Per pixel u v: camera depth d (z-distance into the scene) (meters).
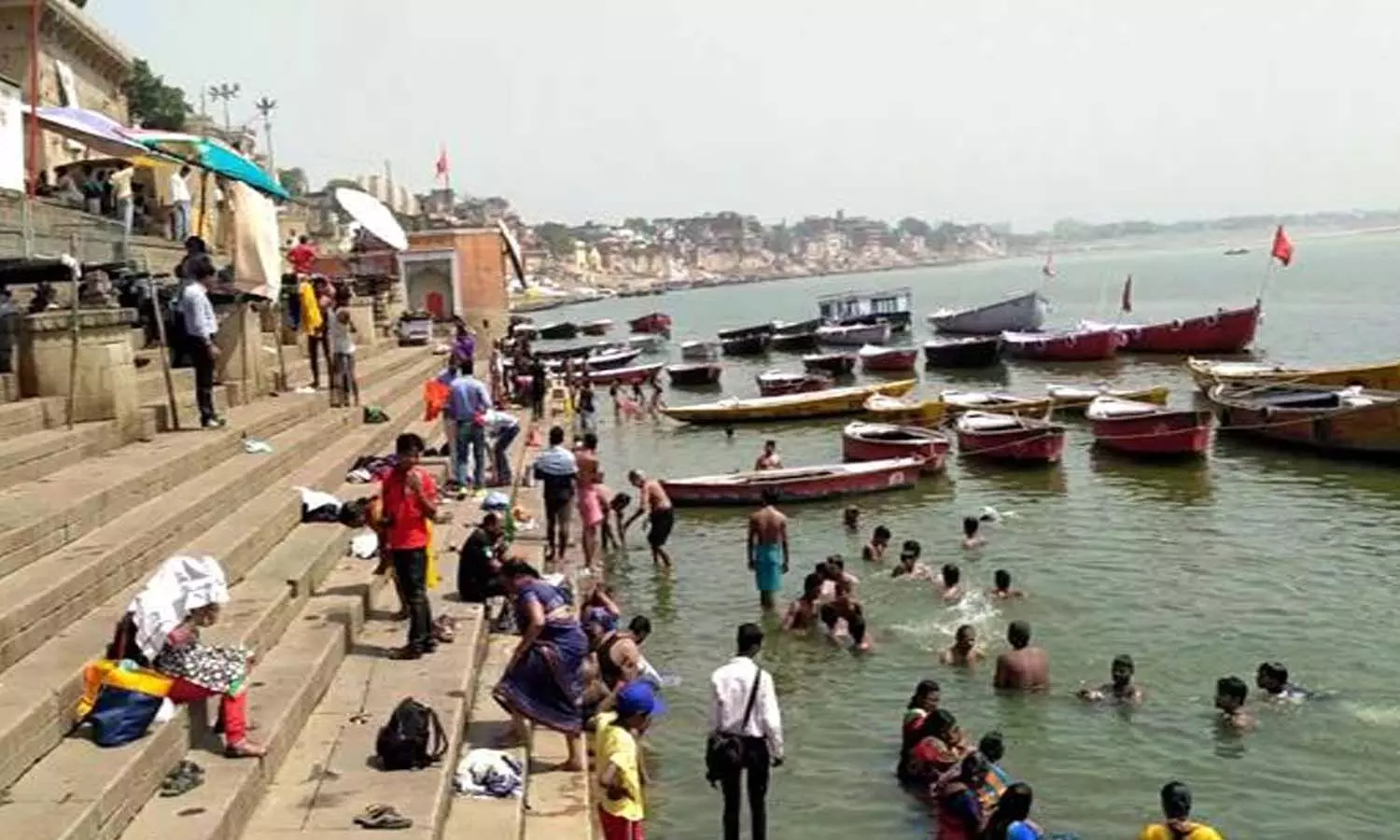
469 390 17.42
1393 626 15.56
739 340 63.38
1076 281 175.50
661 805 11.18
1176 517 22.33
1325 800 10.96
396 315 39.34
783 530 17.20
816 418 38.31
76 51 39.28
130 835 6.61
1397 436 26.50
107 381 12.65
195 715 7.87
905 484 25.48
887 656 14.95
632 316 130.75
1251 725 12.53
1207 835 9.08
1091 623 16.05
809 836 10.50
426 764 8.23
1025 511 23.33
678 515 23.56
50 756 6.92
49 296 14.95
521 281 51.16
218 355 17.55
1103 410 32.22
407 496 10.34
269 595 10.14
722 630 16.31
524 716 9.37
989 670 14.30
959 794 9.85
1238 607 16.58
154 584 7.50
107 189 26.81
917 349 52.81
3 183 15.54
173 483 11.73
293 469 14.67
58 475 10.96
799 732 12.77
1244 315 50.91
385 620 11.40
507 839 7.86
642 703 8.80
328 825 7.35
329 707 9.22
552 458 17.28
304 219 63.44
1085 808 10.93
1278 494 24.25
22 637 7.71
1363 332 61.84
